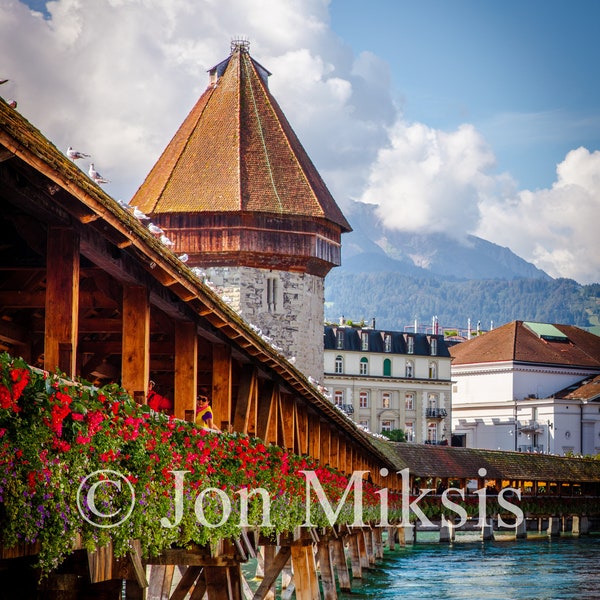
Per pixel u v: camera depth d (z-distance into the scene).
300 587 28.73
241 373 23.06
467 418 125.12
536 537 82.50
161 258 13.50
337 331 116.94
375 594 41.47
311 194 64.44
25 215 12.11
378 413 117.69
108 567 12.31
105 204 11.12
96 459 10.91
